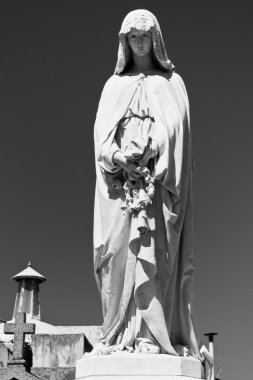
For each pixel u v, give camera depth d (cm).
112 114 1018
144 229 934
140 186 960
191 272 989
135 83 1038
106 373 868
